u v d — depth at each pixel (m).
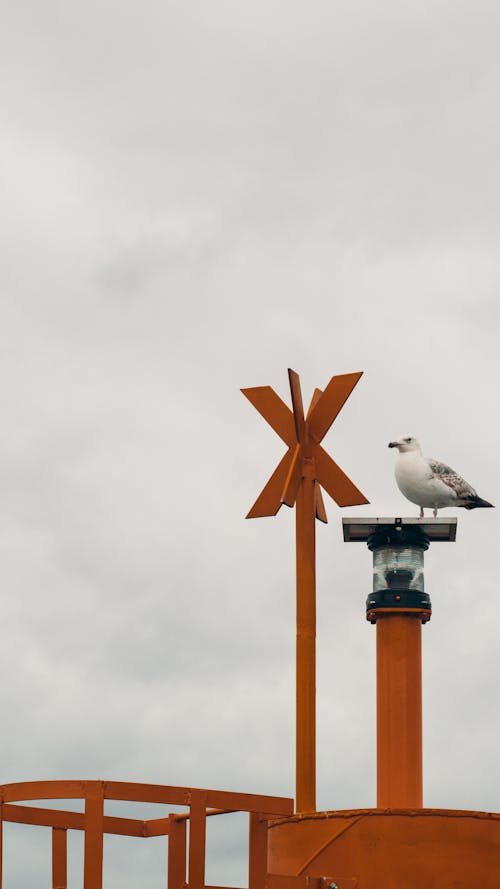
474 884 19.02
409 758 21.14
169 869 21.08
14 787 18.36
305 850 19.64
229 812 20.55
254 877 18.55
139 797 17.88
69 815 21.48
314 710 21.12
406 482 22.78
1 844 18.91
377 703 21.52
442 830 19.17
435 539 22.25
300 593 21.52
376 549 22.03
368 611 21.70
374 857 19.19
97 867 17.56
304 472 21.97
